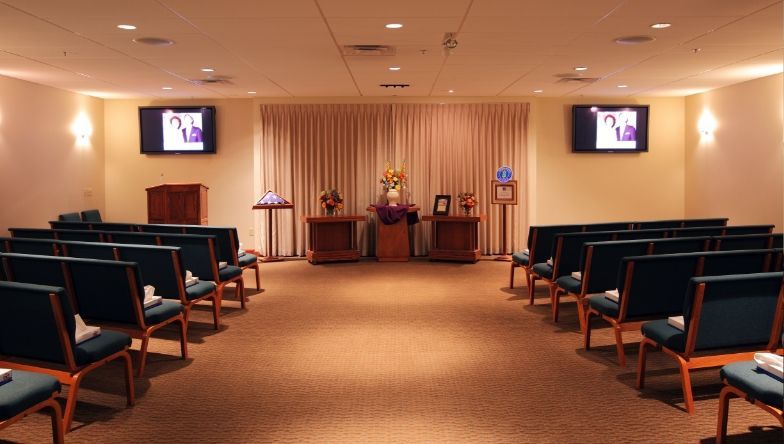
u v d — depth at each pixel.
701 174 11.30
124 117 11.70
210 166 11.73
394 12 5.68
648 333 4.12
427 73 9.04
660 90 10.95
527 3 5.39
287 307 7.11
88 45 7.01
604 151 11.73
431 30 6.39
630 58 7.96
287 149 11.62
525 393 4.25
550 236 7.20
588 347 5.29
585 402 4.07
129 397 4.03
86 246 5.45
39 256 4.45
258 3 5.35
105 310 4.53
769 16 5.91
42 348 3.62
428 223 11.62
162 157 11.73
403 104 11.63
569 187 11.84
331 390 4.34
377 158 11.64
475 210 11.65
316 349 5.38
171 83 9.82
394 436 3.56
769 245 5.99
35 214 9.64
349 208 11.66
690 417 3.79
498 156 11.70
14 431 3.61
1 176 8.85
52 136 10.07
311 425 3.72
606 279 5.53
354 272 9.66
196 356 5.17
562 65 8.43
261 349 5.38
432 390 4.33
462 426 3.70
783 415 2.93
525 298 7.57
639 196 11.89
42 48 7.16
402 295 7.79
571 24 6.16
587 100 11.76
